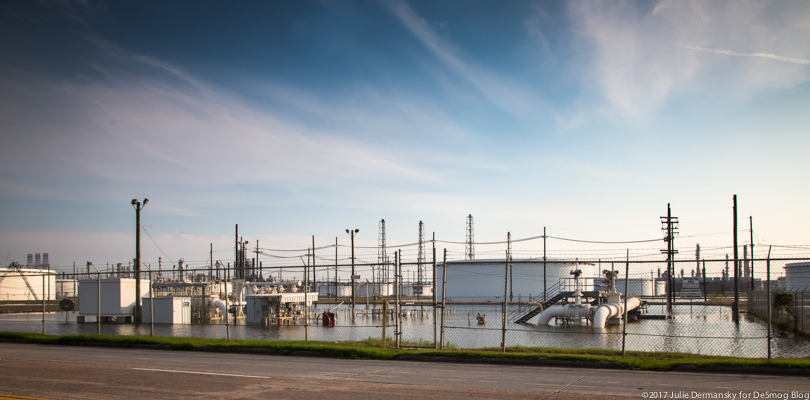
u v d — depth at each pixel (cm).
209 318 4966
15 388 1138
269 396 1052
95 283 4416
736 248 4891
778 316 3488
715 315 5091
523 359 1549
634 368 1417
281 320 4372
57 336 2281
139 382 1212
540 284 8469
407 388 1139
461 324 4428
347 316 5569
